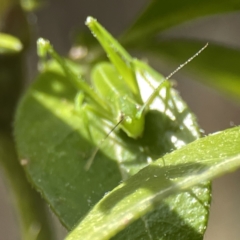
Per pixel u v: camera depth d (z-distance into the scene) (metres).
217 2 0.15
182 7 0.15
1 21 0.15
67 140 0.13
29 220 0.15
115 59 0.14
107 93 0.14
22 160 0.13
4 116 0.15
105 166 0.13
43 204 0.15
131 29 0.15
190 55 0.15
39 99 0.14
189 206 0.11
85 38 0.15
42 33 0.23
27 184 0.15
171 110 0.13
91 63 0.15
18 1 0.15
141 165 0.12
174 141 0.12
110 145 0.13
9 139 0.15
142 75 0.14
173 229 0.11
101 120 0.14
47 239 0.15
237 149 0.11
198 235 0.11
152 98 0.13
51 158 0.13
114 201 0.10
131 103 0.14
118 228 0.10
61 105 0.14
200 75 0.15
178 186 0.10
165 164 0.11
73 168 0.12
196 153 0.11
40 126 0.13
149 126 0.13
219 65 0.15
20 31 0.15
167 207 0.11
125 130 0.13
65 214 0.12
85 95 0.14
